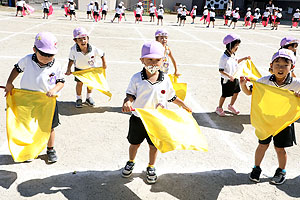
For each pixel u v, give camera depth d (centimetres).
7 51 906
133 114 310
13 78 328
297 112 307
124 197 296
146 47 278
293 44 433
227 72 489
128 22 2175
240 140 439
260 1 3584
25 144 324
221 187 322
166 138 280
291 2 3478
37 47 304
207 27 2172
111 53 988
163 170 348
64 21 1912
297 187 329
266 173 353
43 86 330
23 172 326
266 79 333
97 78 501
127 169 326
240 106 591
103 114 504
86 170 338
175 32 1727
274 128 314
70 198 290
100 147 391
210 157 385
